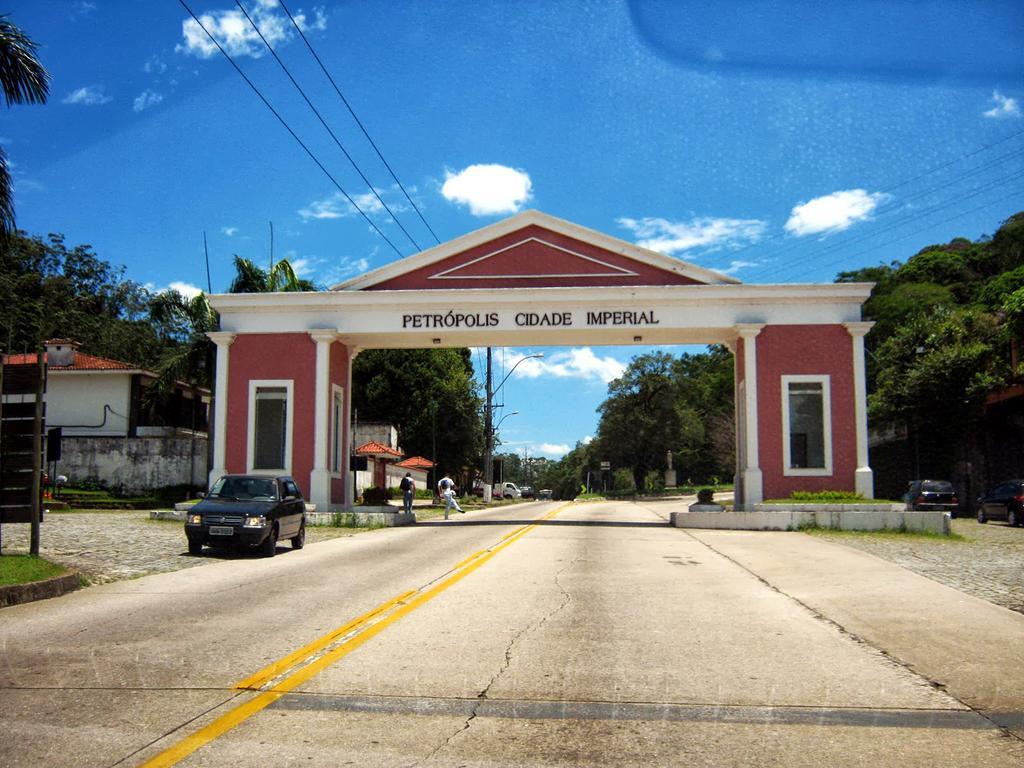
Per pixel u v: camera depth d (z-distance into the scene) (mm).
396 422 58312
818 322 26000
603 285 26891
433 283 27422
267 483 17672
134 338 58531
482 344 28859
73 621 9719
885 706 6590
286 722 6035
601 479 111750
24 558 13297
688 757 5434
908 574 14102
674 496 66125
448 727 5977
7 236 18359
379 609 10555
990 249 68812
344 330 27141
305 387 26953
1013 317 38000
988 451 39312
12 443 14070
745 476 25797
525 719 6176
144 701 6504
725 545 19344
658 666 7750
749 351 25906
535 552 17750
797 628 9539
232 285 33219
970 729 6051
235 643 8555
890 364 43750
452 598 11438
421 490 57281
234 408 27125
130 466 37719
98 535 20188
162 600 11234
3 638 8781
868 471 25281
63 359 39188
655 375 70812
